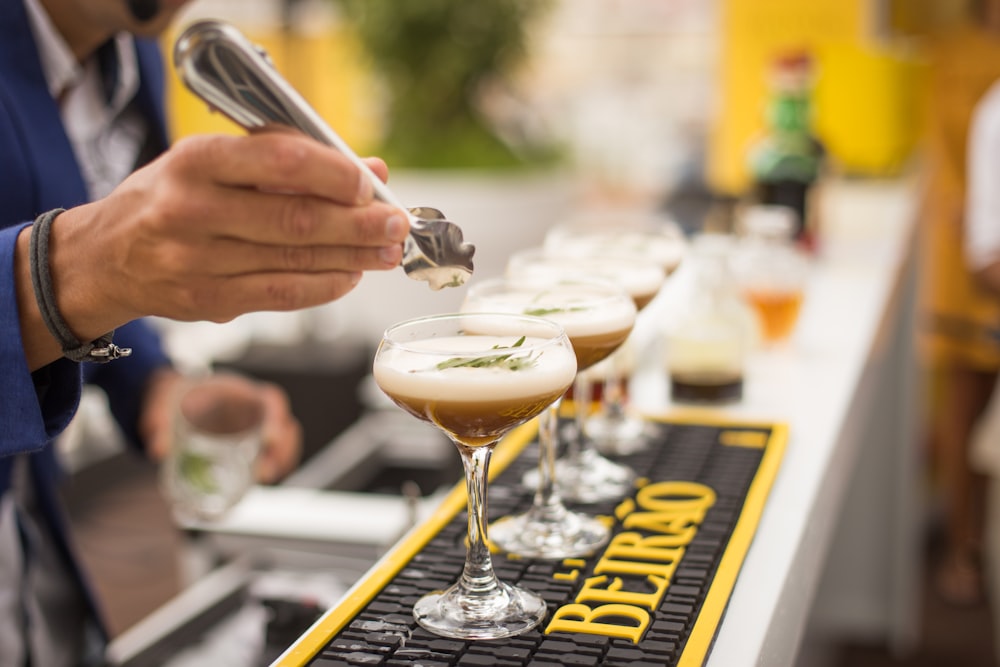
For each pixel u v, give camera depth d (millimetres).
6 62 1265
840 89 3074
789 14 3027
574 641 833
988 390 3203
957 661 2799
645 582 945
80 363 954
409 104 3760
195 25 728
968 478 3209
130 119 1619
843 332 1847
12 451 906
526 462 1275
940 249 3227
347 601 915
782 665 962
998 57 3166
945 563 3377
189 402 1591
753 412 1461
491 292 1119
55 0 1378
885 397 2742
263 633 1215
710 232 2400
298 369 2734
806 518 1093
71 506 3174
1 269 877
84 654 1496
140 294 826
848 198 2982
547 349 893
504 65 3842
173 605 1320
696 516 1073
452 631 850
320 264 794
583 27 4559
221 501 1450
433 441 2125
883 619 2846
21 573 1394
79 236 842
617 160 3996
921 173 3193
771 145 2330
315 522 1478
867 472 2787
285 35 3223
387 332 926
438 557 1004
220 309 816
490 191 3436
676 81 4438
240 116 761
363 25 3742
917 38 3273
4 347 884
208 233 768
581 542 1024
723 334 1483
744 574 968
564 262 1276
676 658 824
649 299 1284
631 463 1242
